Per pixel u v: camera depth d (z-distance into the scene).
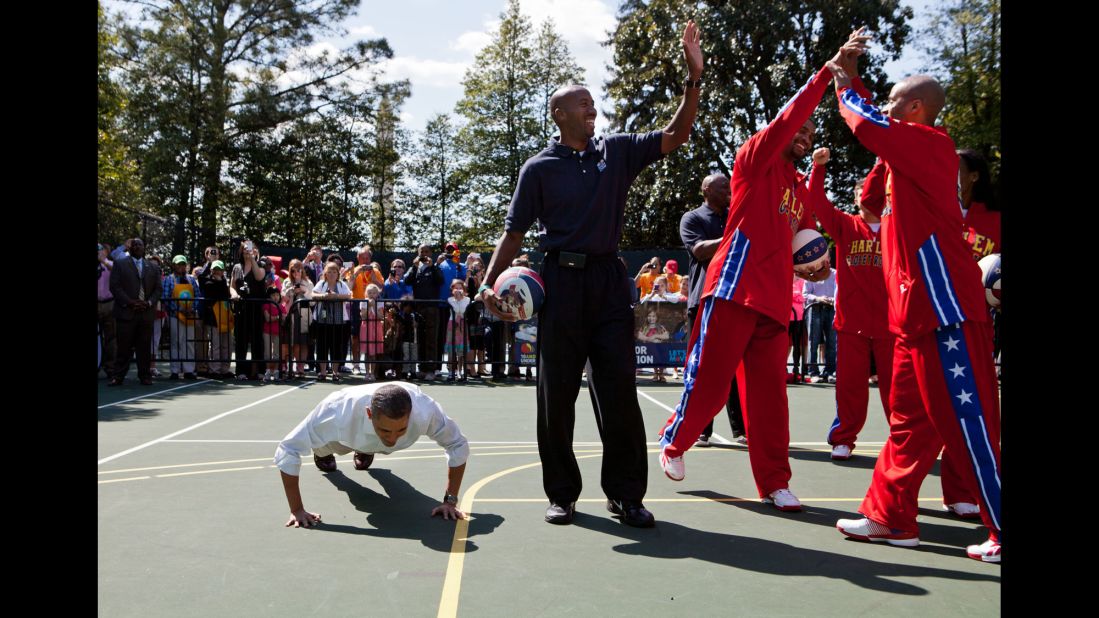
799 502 4.59
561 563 3.47
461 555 3.57
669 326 12.22
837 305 5.86
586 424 7.83
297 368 11.81
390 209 44.88
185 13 31.83
